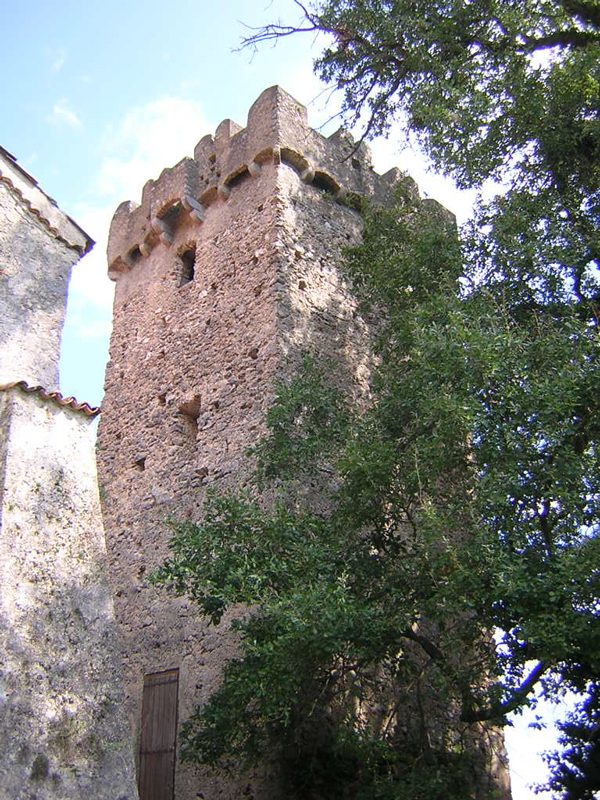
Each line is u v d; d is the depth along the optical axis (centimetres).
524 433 949
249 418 1385
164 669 1316
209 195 1703
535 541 934
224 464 1388
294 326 1450
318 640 885
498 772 1273
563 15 1327
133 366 1703
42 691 758
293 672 909
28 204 1087
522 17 1303
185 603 1343
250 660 1000
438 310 1092
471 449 981
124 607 1441
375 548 1076
